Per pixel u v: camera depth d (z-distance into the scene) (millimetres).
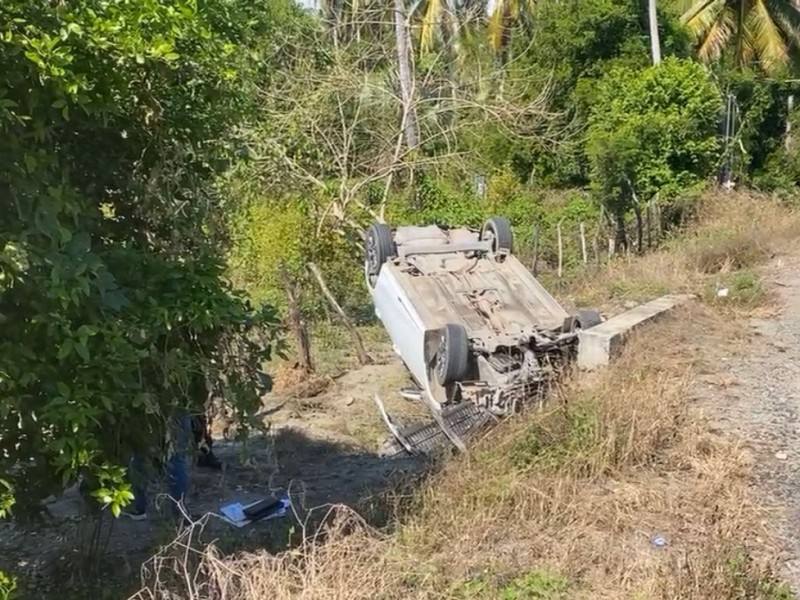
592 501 5441
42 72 3793
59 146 4691
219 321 4758
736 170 23875
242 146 5688
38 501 4812
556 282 13969
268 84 14344
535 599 4426
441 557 4797
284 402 9781
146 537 5887
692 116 18109
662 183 17703
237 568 4516
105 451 4645
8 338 4133
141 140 4938
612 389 6777
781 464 6102
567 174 22266
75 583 5039
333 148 15125
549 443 6125
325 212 14461
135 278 4734
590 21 22094
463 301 8742
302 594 4176
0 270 3717
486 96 17047
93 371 4219
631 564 4645
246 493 6859
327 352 11859
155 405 4535
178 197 5184
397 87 16578
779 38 22781
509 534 5172
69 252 4070
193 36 4461
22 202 3998
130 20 4102
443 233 10266
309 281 13852
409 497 5664
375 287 9797
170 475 6094
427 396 8312
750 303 10547
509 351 7898
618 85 19766
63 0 4020
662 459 6125
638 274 12719
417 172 17047
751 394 7469
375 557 4750
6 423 4301
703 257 13227
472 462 6035
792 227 15406
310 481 7188
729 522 5172
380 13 17766
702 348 8773
